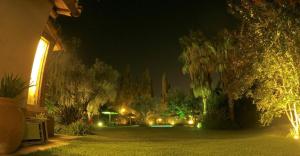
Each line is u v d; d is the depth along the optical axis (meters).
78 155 9.91
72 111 25.67
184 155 10.99
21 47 11.31
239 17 22.08
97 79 51.84
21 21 11.20
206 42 44.69
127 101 84.31
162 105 77.06
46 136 12.74
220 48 41.81
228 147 13.86
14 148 8.56
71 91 33.81
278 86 20.09
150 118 76.38
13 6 10.74
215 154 11.53
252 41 21.09
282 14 19.48
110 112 67.31
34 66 15.20
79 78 39.81
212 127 40.19
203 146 14.13
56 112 25.55
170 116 72.69
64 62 36.16
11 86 8.91
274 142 16.55
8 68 10.66
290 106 20.66
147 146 13.49
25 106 11.67
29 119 11.72
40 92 15.49
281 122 31.12
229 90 39.84
